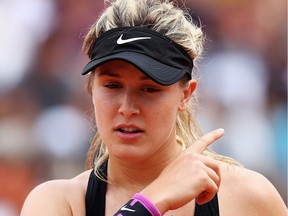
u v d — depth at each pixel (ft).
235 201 32.35
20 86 88.43
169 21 30.60
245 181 32.86
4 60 89.45
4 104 86.33
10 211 78.64
